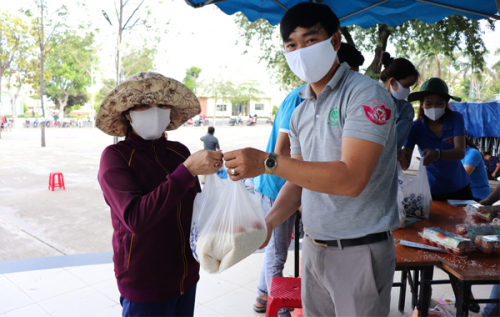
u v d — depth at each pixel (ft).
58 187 27.20
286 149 8.65
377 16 11.19
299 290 7.30
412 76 8.86
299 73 5.13
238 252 4.88
